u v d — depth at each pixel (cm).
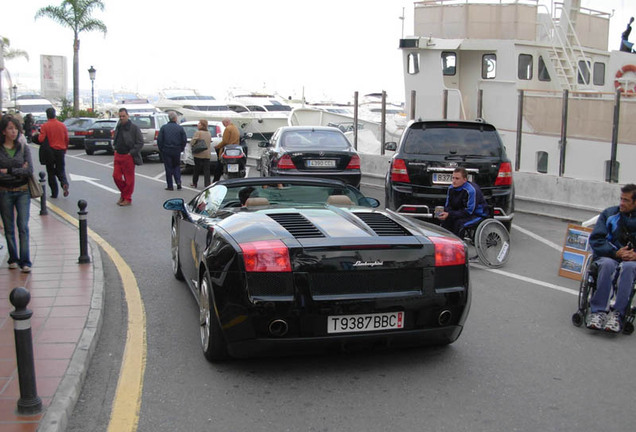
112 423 399
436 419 409
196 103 3853
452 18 1841
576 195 1260
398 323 461
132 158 1360
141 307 655
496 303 688
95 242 982
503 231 866
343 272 448
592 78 1902
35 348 501
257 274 441
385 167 1759
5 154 726
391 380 472
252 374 481
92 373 481
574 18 1905
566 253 810
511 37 1819
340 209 563
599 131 1430
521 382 471
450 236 504
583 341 567
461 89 1867
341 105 4019
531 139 1586
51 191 1470
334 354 521
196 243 581
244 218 517
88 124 3228
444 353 530
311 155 1295
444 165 955
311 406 427
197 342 551
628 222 599
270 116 3794
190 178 1922
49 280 716
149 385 459
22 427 370
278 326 442
